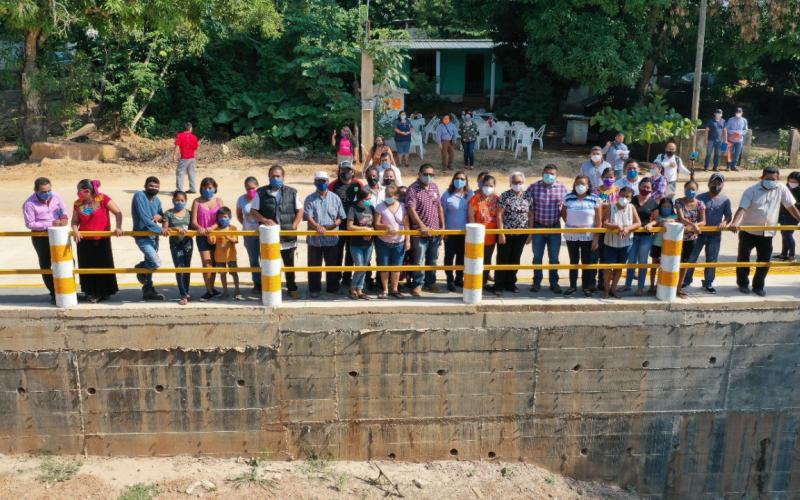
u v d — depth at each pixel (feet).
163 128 77.61
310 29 73.87
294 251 30.42
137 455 30.30
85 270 28.53
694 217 30.86
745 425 31.53
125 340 29.17
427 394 30.35
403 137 62.75
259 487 29.09
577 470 31.53
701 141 64.54
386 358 29.94
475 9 78.64
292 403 30.17
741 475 32.04
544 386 30.55
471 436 30.94
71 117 72.95
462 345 29.94
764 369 30.96
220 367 29.66
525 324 29.89
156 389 29.76
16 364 29.22
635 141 66.90
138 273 29.22
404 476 30.19
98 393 29.66
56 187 56.13
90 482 28.73
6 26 62.59
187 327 29.19
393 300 30.07
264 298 29.12
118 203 50.83
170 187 57.41
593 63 64.75
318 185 29.60
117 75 75.05
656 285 31.09
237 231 28.71
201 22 71.00
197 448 30.40
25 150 66.44
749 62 72.69
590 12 66.95
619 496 31.01
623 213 29.84
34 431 29.89
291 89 75.87
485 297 30.58
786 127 84.69
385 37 77.25
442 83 102.37
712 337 30.48
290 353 29.66
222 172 62.13
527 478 30.66
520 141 69.46
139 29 65.62
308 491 29.04
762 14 67.87
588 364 30.45
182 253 29.43
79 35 75.51
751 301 30.25
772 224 30.73
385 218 29.68
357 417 30.45
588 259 30.86
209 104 77.36
